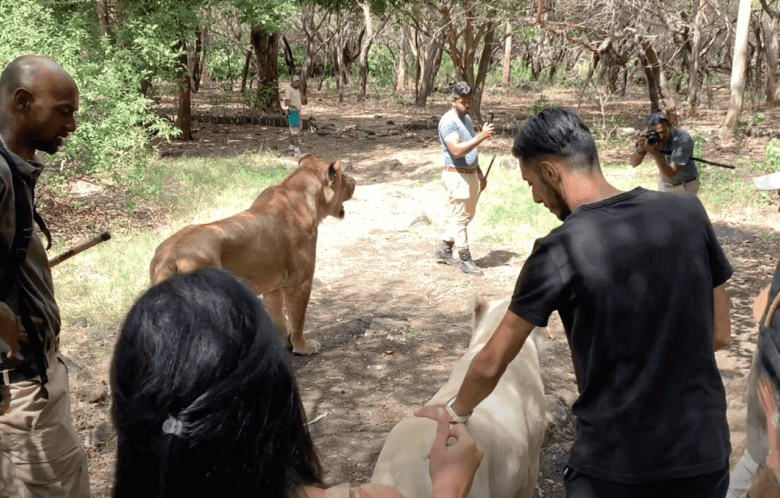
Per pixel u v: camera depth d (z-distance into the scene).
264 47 27.16
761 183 2.74
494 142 20.17
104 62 10.97
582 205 2.20
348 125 25.34
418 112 30.80
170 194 11.56
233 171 13.91
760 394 2.52
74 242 8.73
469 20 22.91
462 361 3.30
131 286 7.22
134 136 10.56
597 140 19.58
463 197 8.03
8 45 9.05
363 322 6.65
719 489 2.14
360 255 8.98
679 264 2.09
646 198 2.17
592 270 2.08
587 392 2.17
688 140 7.67
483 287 7.77
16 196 2.75
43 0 11.94
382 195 12.81
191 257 4.43
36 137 2.95
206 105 31.16
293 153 18.67
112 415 0.95
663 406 2.08
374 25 42.81
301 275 5.50
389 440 2.57
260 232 5.03
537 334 3.52
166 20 15.38
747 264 8.49
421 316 6.92
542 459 4.32
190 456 0.89
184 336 0.91
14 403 2.87
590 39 20.94
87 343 5.97
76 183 11.45
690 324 2.10
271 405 0.94
